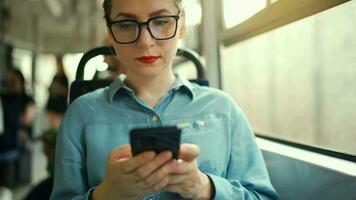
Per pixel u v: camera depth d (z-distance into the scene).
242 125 1.18
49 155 2.42
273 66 1.58
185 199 1.03
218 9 1.93
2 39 4.86
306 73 1.35
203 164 1.07
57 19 5.17
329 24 1.21
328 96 1.24
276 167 1.28
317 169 1.04
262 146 1.44
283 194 1.22
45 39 5.29
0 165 4.60
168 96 1.13
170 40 1.01
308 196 1.08
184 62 2.44
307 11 1.23
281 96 1.54
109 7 1.02
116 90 1.12
